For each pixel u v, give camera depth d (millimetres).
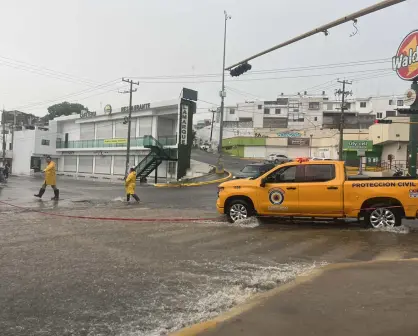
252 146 68625
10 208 14445
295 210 10477
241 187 11086
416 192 9680
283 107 85062
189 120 40406
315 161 10555
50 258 6918
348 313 4285
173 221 11602
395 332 3789
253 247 8062
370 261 6727
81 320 4270
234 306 4629
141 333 3936
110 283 5535
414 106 27781
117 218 12109
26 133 61469
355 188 10047
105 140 50531
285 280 5707
